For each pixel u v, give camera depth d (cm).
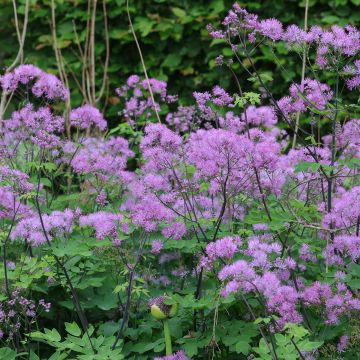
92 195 481
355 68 392
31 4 873
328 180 394
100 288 418
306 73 768
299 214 406
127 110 550
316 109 388
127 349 376
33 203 462
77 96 843
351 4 791
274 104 411
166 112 813
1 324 399
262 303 317
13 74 470
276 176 419
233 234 406
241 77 806
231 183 406
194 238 411
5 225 434
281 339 308
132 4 853
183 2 848
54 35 709
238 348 338
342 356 365
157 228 396
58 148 508
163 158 377
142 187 392
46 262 378
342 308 346
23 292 395
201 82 833
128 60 865
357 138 432
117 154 492
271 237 401
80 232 429
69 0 854
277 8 807
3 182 398
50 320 434
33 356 371
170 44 844
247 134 407
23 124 467
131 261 412
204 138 388
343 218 390
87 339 345
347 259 397
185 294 405
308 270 439
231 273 296
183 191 386
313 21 799
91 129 679
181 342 360
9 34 895
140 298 409
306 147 402
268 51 777
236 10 403
